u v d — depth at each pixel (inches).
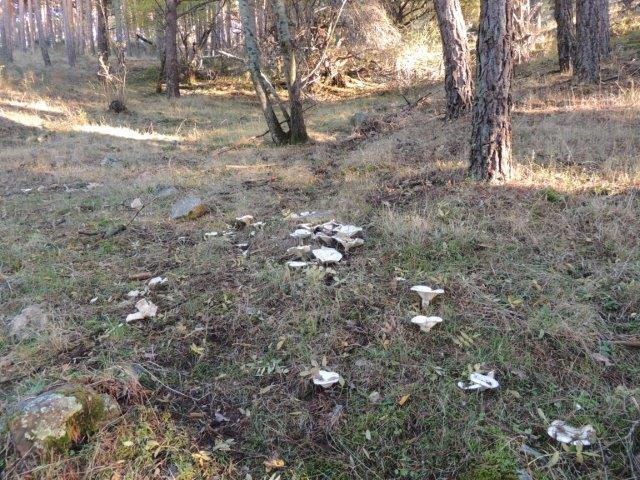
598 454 87.5
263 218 219.0
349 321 130.8
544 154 234.5
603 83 382.6
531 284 136.9
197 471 91.7
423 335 122.3
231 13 1005.8
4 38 1052.5
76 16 1184.8
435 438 95.3
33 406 95.3
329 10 676.1
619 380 104.9
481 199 189.3
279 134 411.2
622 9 719.7
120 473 90.7
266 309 140.7
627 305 125.1
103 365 121.0
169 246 196.1
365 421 100.4
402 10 763.4
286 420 103.3
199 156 387.5
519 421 97.0
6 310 151.5
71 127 502.6
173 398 110.9
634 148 224.7
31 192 287.9
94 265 181.3
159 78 820.0
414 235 167.6
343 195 231.1
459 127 327.9
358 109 553.9
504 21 191.5
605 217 165.3
